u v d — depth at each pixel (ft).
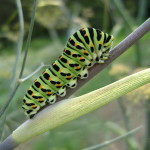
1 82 0.96
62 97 0.42
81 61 0.39
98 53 0.39
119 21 0.94
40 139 1.08
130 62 1.02
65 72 0.40
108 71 0.83
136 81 0.41
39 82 0.41
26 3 1.01
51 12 0.94
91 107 0.41
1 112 0.43
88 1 1.72
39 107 0.41
